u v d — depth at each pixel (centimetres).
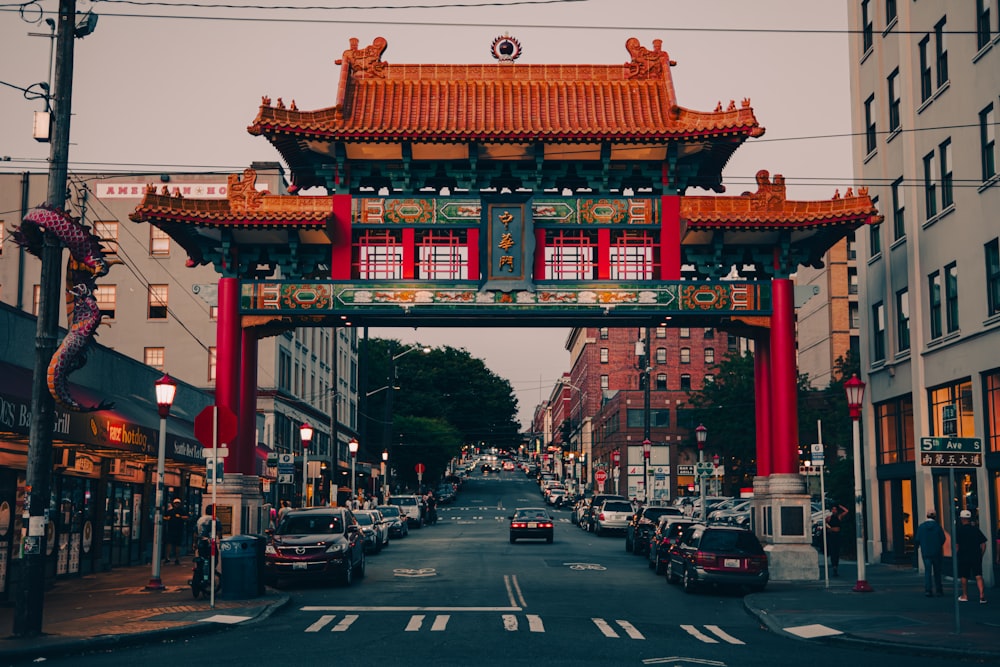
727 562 2450
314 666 1362
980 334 2702
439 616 1973
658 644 1644
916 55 3128
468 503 10262
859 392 2533
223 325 2853
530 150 2925
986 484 2675
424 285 2869
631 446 9531
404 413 10006
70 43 1772
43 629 1700
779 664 1456
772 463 2948
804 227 2836
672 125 2884
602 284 2873
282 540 2577
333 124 2845
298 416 6097
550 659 1445
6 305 2234
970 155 2775
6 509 2203
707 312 2875
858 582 2484
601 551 3988
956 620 1742
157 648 1577
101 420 2422
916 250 3109
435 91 3053
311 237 2891
